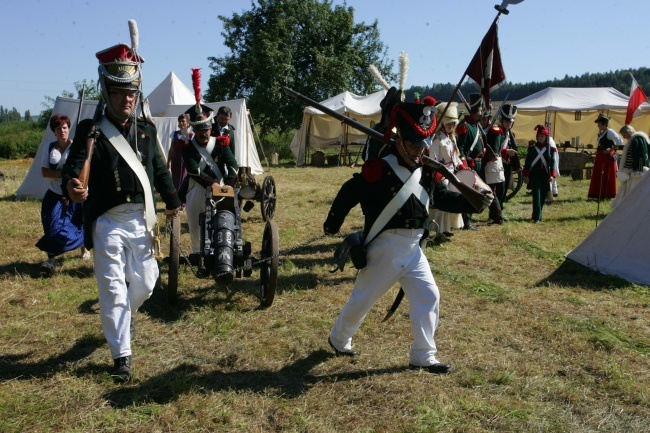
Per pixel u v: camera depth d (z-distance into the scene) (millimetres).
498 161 9164
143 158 4008
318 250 7625
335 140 24844
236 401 3619
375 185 3768
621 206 6543
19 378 3900
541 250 7613
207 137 5969
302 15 30500
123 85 3777
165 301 5480
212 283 6039
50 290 5762
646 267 6320
